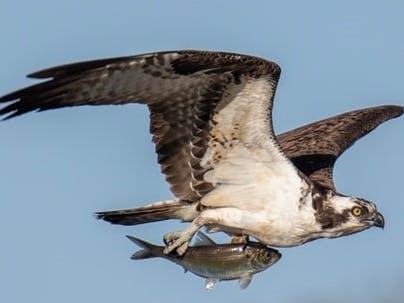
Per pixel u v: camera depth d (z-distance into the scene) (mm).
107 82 13836
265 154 14836
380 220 15328
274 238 15094
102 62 13602
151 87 14109
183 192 15000
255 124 14547
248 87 14195
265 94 14242
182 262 14875
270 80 14117
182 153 14812
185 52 13805
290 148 17578
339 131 18000
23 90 13594
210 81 14148
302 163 16953
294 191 14984
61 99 13781
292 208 14984
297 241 15188
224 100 14352
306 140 17781
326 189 15258
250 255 14805
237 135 14656
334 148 17469
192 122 14578
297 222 15023
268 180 14961
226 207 15023
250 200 14969
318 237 15297
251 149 14781
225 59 13891
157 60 13797
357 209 15227
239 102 14359
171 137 14688
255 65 13953
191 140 14727
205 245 14883
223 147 14758
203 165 14883
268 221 14953
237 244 14836
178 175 14938
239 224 14992
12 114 13617
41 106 13727
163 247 14883
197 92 14266
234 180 14969
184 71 13969
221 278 14867
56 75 13555
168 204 15086
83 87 13797
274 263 14961
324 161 17016
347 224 15242
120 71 13781
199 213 15094
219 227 15141
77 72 13617
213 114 14500
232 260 14812
